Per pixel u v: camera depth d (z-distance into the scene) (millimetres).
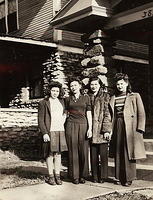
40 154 10820
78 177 6211
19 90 14070
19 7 14852
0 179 6555
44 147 6086
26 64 13773
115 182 6293
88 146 6316
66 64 12797
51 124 6008
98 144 6309
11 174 7117
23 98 13805
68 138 6238
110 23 8578
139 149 5969
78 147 6230
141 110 6016
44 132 5922
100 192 5621
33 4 14031
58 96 6277
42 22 13539
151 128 10031
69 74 12812
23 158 9922
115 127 6234
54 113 6043
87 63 8703
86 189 5828
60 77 12508
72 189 5824
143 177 6617
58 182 6133
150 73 11734
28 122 11875
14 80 14406
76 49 13109
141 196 5375
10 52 13578
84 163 6242
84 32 9617
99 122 6211
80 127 6199
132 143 6000
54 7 13016
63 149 6035
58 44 12664
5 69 14039
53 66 12680
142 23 8203
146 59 14992
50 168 6145
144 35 9375
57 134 6016
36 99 13172
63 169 7812
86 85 8156
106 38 8656
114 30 8750
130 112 6082
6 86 14781
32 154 10828
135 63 14664
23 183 6188
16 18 15023
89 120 6227
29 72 13719
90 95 6512
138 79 14555
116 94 6414
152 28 8492
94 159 6344
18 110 11727
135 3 8742
